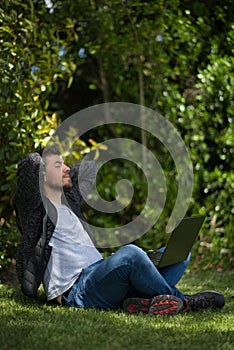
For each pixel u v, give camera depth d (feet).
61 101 32.63
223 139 29.17
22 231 16.80
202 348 12.31
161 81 29.78
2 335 12.85
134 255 15.19
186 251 16.38
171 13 29.40
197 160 29.04
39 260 16.02
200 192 29.30
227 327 14.21
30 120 22.02
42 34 23.93
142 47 29.91
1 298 17.42
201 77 28.63
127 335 13.15
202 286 22.38
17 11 23.35
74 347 12.15
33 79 22.93
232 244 28.71
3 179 22.22
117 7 29.91
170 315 15.25
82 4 29.35
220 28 31.30
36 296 16.28
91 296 15.66
